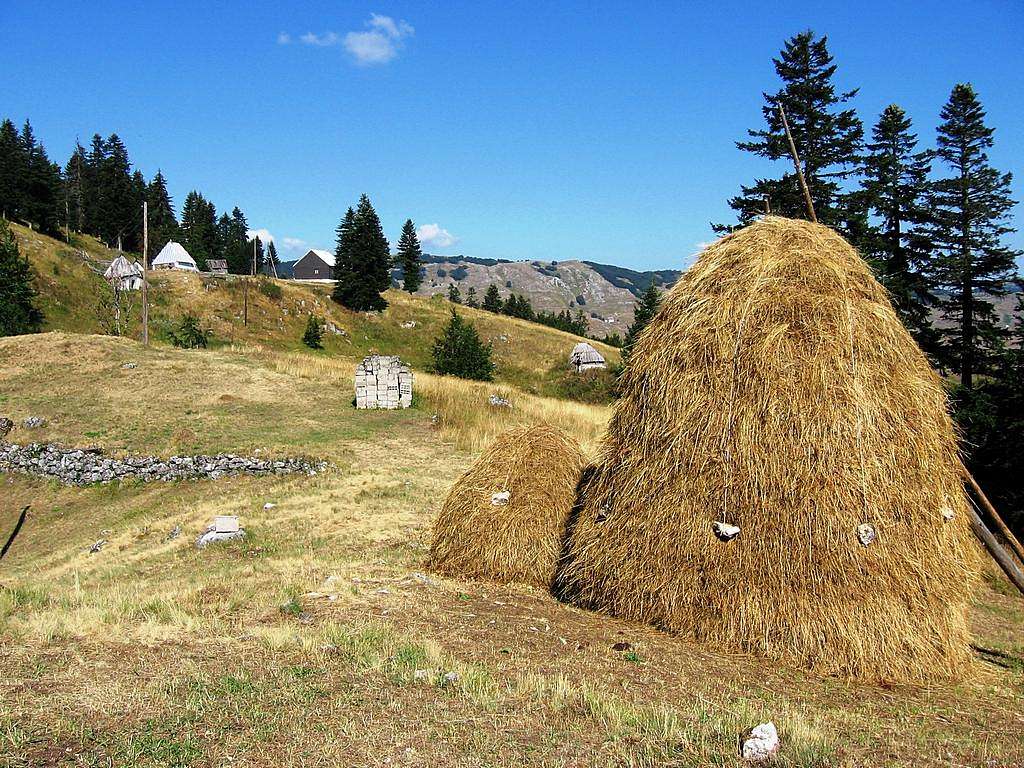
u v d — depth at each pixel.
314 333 60.59
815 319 7.00
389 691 5.35
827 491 6.56
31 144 92.56
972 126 26.17
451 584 9.14
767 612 6.58
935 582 6.69
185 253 75.81
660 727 4.83
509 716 4.97
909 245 26.47
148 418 25.00
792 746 4.56
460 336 50.59
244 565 10.67
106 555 13.68
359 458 20.58
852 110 23.81
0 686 5.25
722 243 7.86
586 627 7.35
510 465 9.86
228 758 4.21
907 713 5.57
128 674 5.59
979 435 16.83
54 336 35.00
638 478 7.55
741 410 6.90
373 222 73.50
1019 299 23.00
